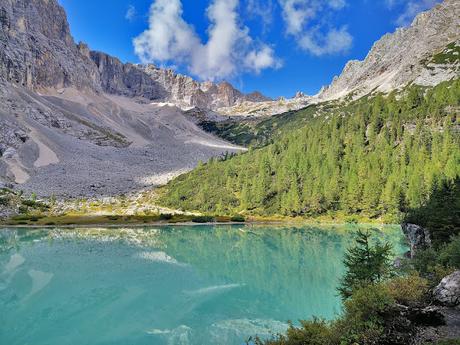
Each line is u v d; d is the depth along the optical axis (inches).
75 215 5315.0
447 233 1701.5
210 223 4913.9
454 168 4315.9
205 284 1915.6
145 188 7751.0
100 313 1483.8
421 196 4274.1
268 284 1892.2
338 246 3026.6
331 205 5251.0
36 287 1860.2
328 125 7514.8
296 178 5861.2
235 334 1270.9
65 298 1683.1
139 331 1305.4
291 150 6786.4
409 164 5103.3
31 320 1403.8
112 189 7578.7
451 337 624.4
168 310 1520.7
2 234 3843.5
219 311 1504.7
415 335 647.1
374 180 5029.5
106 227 4562.0
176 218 5211.6
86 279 2018.9
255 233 4003.4
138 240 3531.0
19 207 5324.8
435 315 700.0
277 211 5497.1
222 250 2947.8
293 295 1700.3
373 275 1237.7
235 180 6574.8
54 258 2596.0
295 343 739.4
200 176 7234.3
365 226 4414.4
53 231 4156.0
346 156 6003.9
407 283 850.1
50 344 1194.6
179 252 2866.6
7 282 1947.6
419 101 7012.8
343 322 729.0
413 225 2095.2
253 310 1515.7
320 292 1740.9
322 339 703.7
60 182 7504.9
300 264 2356.1
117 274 2133.4
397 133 6117.1
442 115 6122.1
